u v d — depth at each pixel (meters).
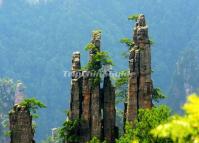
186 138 21.34
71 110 109.50
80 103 109.56
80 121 108.31
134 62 108.38
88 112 108.88
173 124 21.17
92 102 108.88
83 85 109.44
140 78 108.12
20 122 99.69
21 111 99.81
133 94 107.81
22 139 99.69
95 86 108.88
